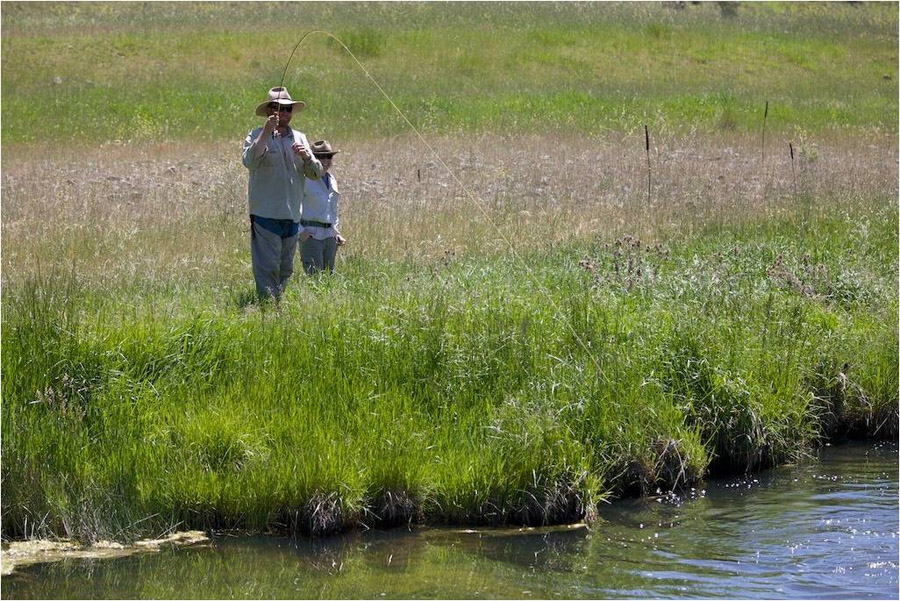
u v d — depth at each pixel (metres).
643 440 12.72
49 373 12.55
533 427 12.03
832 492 12.62
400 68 52.66
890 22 69.31
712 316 15.38
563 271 17.97
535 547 10.85
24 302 13.65
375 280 16.75
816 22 67.75
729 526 11.49
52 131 39.88
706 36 61.09
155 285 17.19
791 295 17.20
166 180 29.52
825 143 39.16
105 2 67.62
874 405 14.83
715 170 31.89
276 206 16.58
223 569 10.16
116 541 10.73
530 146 37.47
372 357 13.54
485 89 49.44
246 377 13.09
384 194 26.52
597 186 28.72
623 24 62.84
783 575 10.17
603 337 14.30
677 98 48.66
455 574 10.15
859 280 18.50
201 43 54.72
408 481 11.44
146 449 11.49
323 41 55.84
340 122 41.69
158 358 13.21
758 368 14.39
